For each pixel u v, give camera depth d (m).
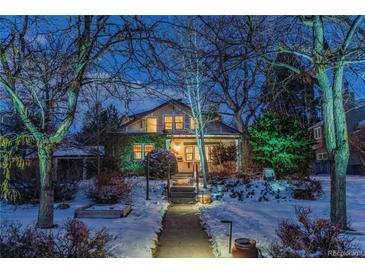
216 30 7.06
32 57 7.66
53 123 10.39
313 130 31.77
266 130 16.86
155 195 15.02
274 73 8.70
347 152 8.07
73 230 5.39
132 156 24.33
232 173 19.77
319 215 10.20
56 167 20.61
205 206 12.89
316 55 6.84
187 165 24.91
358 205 12.39
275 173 16.80
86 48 7.42
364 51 6.24
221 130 25.34
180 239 7.71
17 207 12.41
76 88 8.00
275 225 8.55
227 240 7.18
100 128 21.75
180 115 25.73
